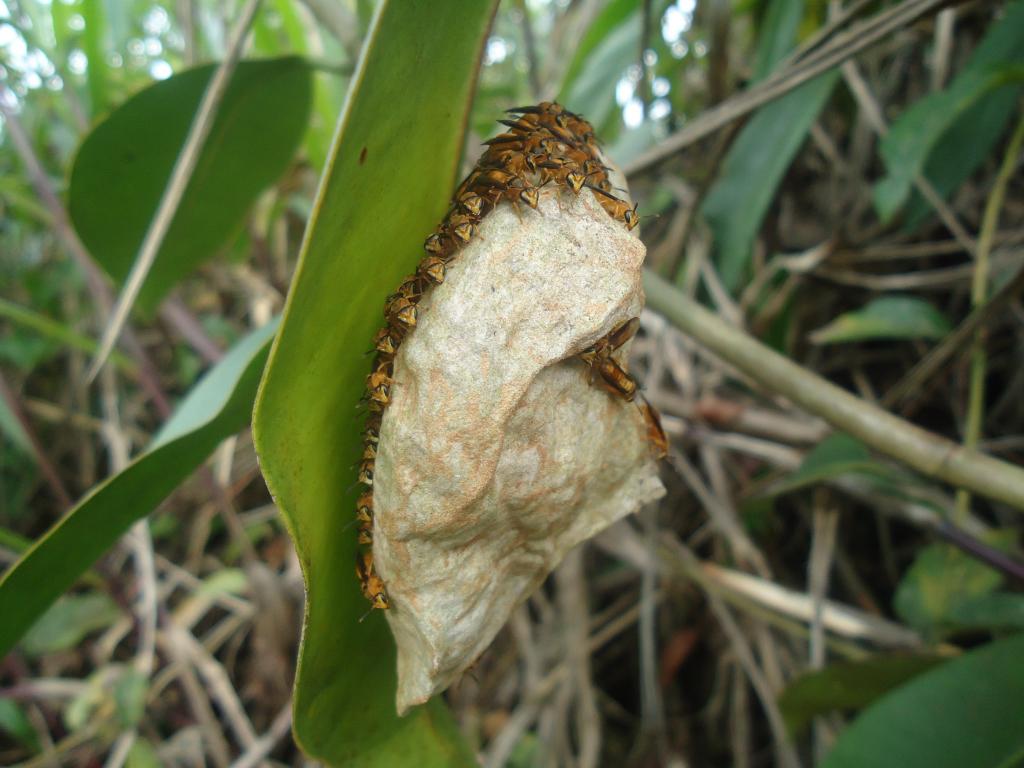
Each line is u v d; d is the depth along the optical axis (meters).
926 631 0.22
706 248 0.31
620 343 0.12
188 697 0.28
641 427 0.14
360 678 0.14
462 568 0.12
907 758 0.16
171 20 0.42
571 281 0.11
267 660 0.30
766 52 0.30
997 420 0.29
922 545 0.29
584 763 0.26
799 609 0.26
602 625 0.32
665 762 0.27
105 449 0.39
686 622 0.31
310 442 0.11
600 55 0.36
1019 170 0.29
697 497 0.32
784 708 0.22
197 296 0.41
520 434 0.12
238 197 0.25
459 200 0.11
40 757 0.28
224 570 0.33
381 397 0.11
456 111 0.13
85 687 0.29
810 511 0.30
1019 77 0.20
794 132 0.27
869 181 0.32
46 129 0.38
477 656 0.13
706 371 0.31
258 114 0.23
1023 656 0.16
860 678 0.20
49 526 0.39
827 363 0.32
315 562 0.11
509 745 0.26
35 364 0.39
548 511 0.12
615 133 0.38
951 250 0.29
